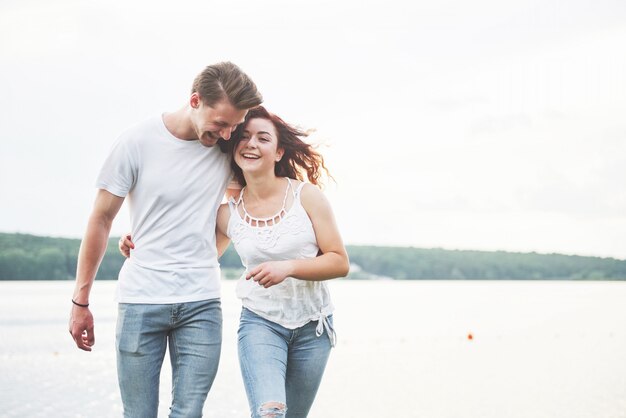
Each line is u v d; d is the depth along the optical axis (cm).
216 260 400
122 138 381
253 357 387
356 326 1609
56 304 2111
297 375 407
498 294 3381
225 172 399
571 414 671
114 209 385
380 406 702
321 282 407
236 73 367
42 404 686
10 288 3241
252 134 394
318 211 399
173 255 383
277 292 394
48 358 988
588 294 3422
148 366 385
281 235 396
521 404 718
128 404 388
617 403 724
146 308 380
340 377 873
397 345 1243
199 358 384
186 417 383
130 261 390
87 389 763
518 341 1327
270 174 400
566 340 1349
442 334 1439
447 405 709
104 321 1546
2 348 1088
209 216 392
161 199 382
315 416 658
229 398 721
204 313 385
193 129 382
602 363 1031
